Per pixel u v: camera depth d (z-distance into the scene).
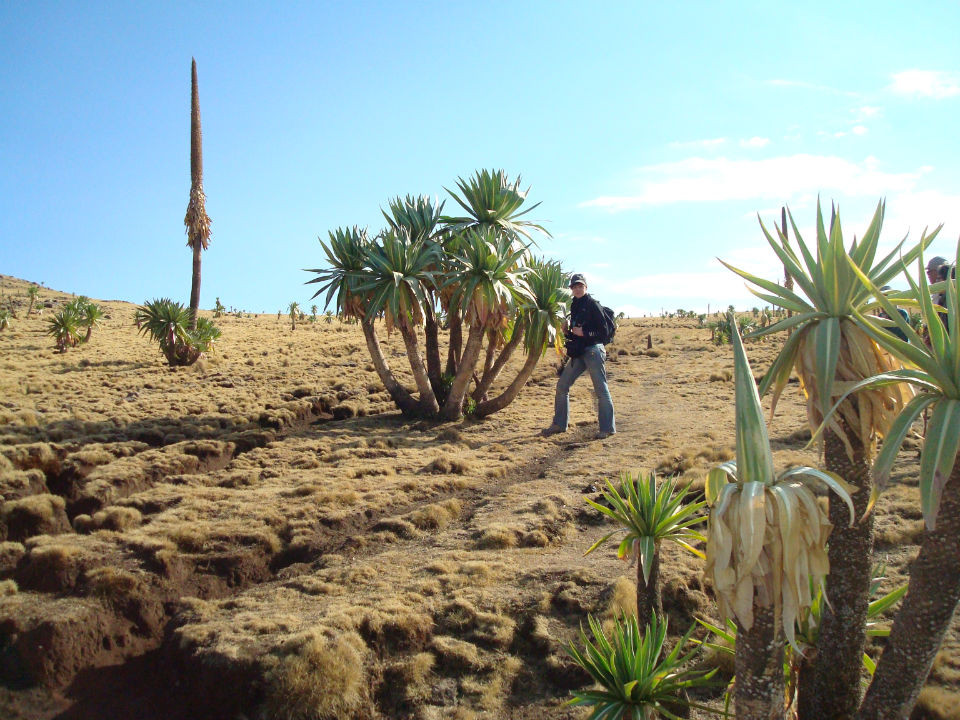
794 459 10.51
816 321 3.73
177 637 7.11
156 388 22.86
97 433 15.61
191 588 8.45
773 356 27.94
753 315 53.59
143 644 7.71
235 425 16.83
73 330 33.28
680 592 7.00
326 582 8.12
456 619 7.04
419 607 7.23
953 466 3.07
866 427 3.55
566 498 10.21
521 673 6.34
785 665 4.03
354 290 16.78
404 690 6.21
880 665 3.35
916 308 3.74
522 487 11.05
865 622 3.69
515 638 6.79
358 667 6.26
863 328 3.44
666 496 5.22
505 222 17.88
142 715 6.57
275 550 9.25
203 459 14.01
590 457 12.65
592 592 7.30
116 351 33.28
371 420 17.91
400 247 16.50
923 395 3.10
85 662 7.29
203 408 18.95
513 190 17.66
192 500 10.96
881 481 2.97
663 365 28.88
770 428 13.43
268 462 13.57
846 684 3.67
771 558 2.98
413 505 10.75
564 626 6.88
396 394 18.23
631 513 5.27
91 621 7.59
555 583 7.57
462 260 16.22
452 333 18.77
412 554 8.89
